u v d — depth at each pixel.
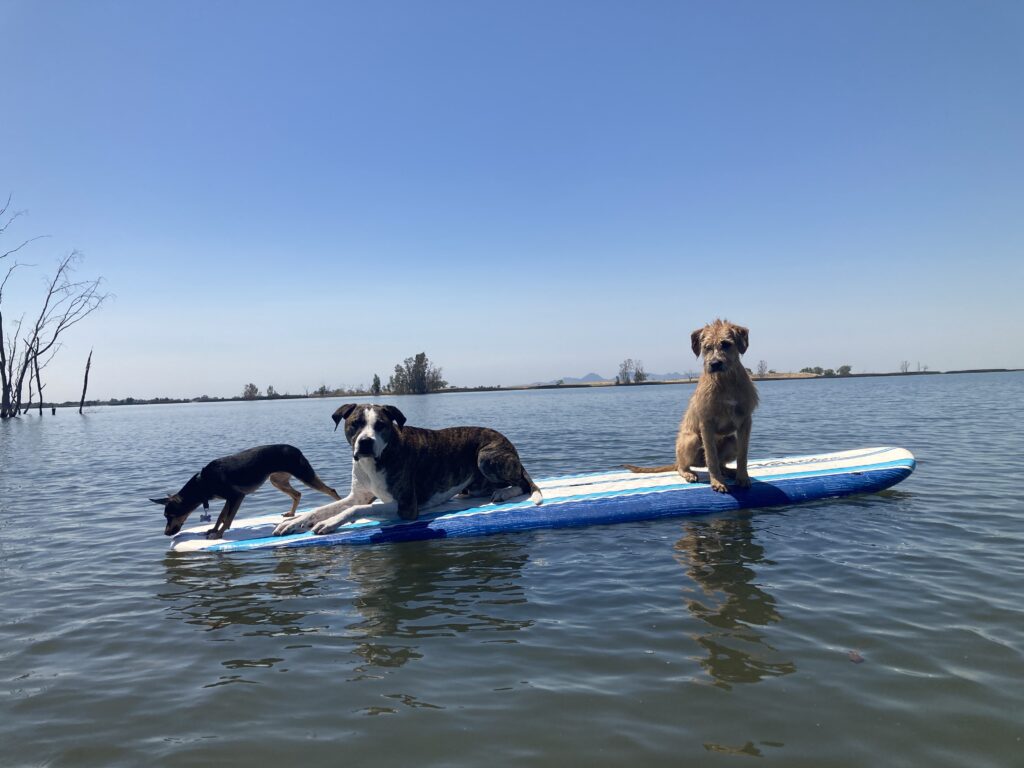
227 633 1.44
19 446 6.38
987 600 1.46
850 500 2.42
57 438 7.53
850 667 1.19
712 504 2.33
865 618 1.39
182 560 2.01
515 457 2.44
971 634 1.31
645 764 0.92
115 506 2.90
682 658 1.25
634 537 2.07
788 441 4.38
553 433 5.69
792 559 1.77
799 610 1.44
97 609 1.60
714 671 1.20
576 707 1.09
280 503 2.88
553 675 1.20
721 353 2.28
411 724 1.05
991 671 1.16
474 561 1.90
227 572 1.88
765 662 1.22
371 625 1.46
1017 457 3.26
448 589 1.67
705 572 1.70
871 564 1.71
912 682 1.13
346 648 1.35
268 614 1.55
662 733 1.00
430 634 1.40
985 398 9.39
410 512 2.28
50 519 2.62
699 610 1.46
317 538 2.15
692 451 2.52
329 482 3.41
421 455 2.31
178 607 1.60
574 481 2.60
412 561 1.92
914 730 0.98
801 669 1.19
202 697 1.17
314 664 1.29
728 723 1.02
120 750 1.00
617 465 3.61
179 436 7.45
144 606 1.62
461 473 2.41
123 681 1.24
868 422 5.72
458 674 1.22
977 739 0.96
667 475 2.62
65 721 1.09
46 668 1.30
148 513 2.73
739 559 1.79
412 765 0.94
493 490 2.52
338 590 1.70
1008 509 2.21
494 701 1.12
